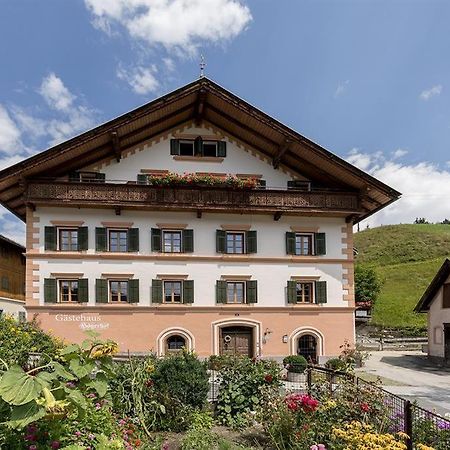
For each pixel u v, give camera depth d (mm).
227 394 9695
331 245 21812
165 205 20062
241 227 21203
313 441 7184
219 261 20844
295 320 21094
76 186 19656
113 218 20312
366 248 68250
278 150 21484
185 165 21625
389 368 24172
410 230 71500
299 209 20953
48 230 19781
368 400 8047
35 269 19562
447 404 14516
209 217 21031
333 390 9273
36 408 3916
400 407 7945
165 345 20016
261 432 8914
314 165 21547
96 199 19641
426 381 19891
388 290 52844
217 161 21875
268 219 21484
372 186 20938
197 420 8820
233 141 22141
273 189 21828
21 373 4094
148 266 20281
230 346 20672
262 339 20719
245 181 20594
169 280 20422
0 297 28297
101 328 19641
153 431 8797
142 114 19359
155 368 9812
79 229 20016
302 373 16266
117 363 9836
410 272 56312
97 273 19891
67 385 4891
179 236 20844
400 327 42375
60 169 20438
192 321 20328
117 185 19938
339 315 21438
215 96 20109
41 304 19391
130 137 20859
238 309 20703
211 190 20547
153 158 21469
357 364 24062
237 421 9359
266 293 21016
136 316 19938
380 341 35469
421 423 7520
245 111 20031
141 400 8703
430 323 27406
